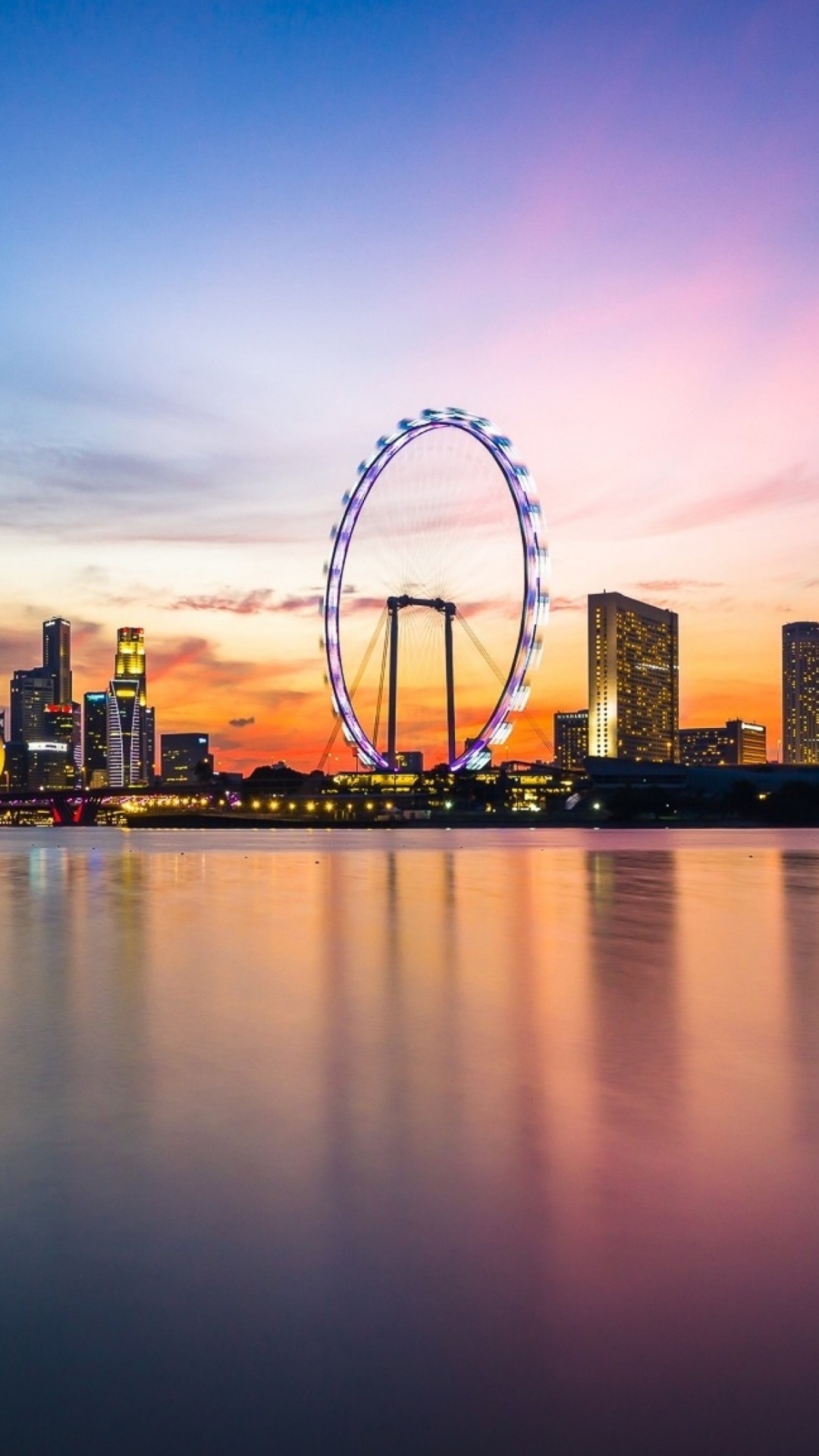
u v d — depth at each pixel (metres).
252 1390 6.24
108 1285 7.45
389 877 60.88
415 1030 16.30
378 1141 10.59
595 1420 5.93
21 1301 7.24
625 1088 12.60
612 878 59.03
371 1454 5.70
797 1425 5.88
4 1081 13.28
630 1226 8.33
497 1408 6.04
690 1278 7.45
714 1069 13.52
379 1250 7.94
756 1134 10.71
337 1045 15.23
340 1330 6.84
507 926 32.44
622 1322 6.89
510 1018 17.22
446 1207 8.76
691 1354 6.53
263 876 63.28
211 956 25.77
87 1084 13.10
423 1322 6.92
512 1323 6.88
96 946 27.80
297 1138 10.73
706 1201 8.84
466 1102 12.05
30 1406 6.13
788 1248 7.91
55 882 57.69
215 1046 15.22
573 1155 10.09
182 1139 10.76
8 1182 9.49
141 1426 5.94
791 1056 14.29
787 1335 6.72
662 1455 5.65
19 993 20.19
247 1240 8.16
